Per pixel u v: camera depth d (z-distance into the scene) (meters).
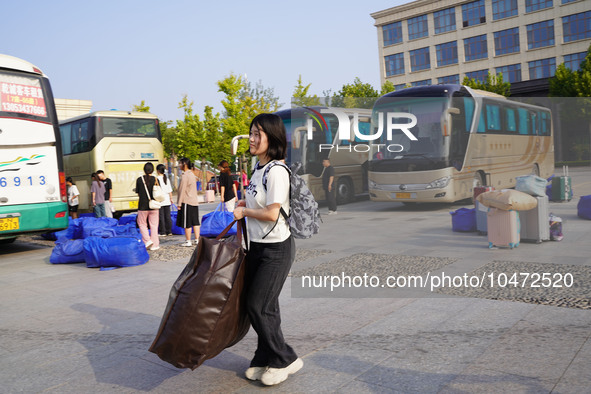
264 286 2.89
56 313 4.99
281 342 3.01
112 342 3.99
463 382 2.87
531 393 2.68
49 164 9.50
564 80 26.94
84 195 15.98
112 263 7.35
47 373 3.40
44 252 9.91
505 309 4.14
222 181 11.07
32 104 9.38
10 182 9.01
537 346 3.32
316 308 4.53
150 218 8.85
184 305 2.75
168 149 37.44
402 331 3.80
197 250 2.84
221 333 2.79
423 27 46.84
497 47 42.34
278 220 2.93
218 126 31.83
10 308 5.30
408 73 48.25
